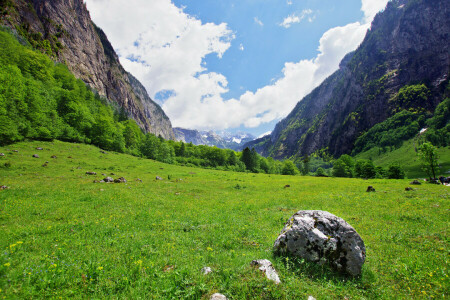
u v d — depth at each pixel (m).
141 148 92.31
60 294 4.98
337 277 6.86
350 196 25.97
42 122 53.53
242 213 16.69
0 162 31.89
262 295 5.29
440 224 12.60
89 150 59.84
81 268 6.12
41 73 77.88
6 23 131.50
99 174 35.47
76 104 72.12
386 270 7.48
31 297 4.71
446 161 130.62
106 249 7.71
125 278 5.67
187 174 52.84
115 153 69.25
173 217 13.84
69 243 8.12
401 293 6.12
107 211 14.23
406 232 11.52
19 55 75.44
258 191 33.25
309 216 8.34
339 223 7.73
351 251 7.20
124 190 22.84
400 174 74.44
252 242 9.84
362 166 89.38
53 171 32.81
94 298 4.93
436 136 169.25
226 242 9.54
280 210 18.36
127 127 95.50
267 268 6.34
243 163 113.69
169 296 5.17
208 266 6.72
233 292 5.39
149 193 23.08
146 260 6.90
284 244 8.04
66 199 17.05
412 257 8.44
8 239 8.05
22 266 5.77
